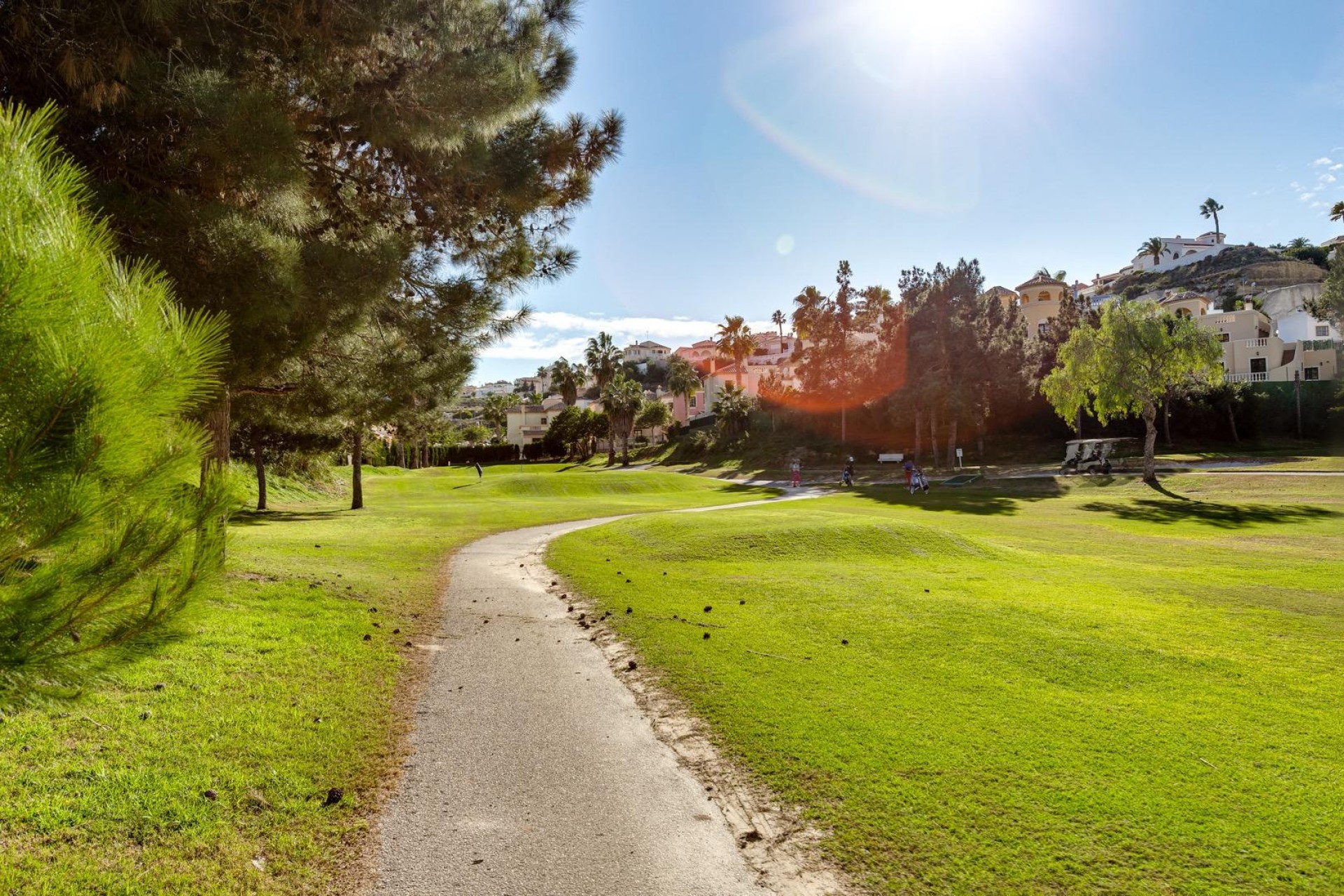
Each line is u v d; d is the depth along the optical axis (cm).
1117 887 335
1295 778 446
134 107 626
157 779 421
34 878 324
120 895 320
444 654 751
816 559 1405
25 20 555
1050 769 459
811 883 345
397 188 1062
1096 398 3738
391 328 1167
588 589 1113
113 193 594
